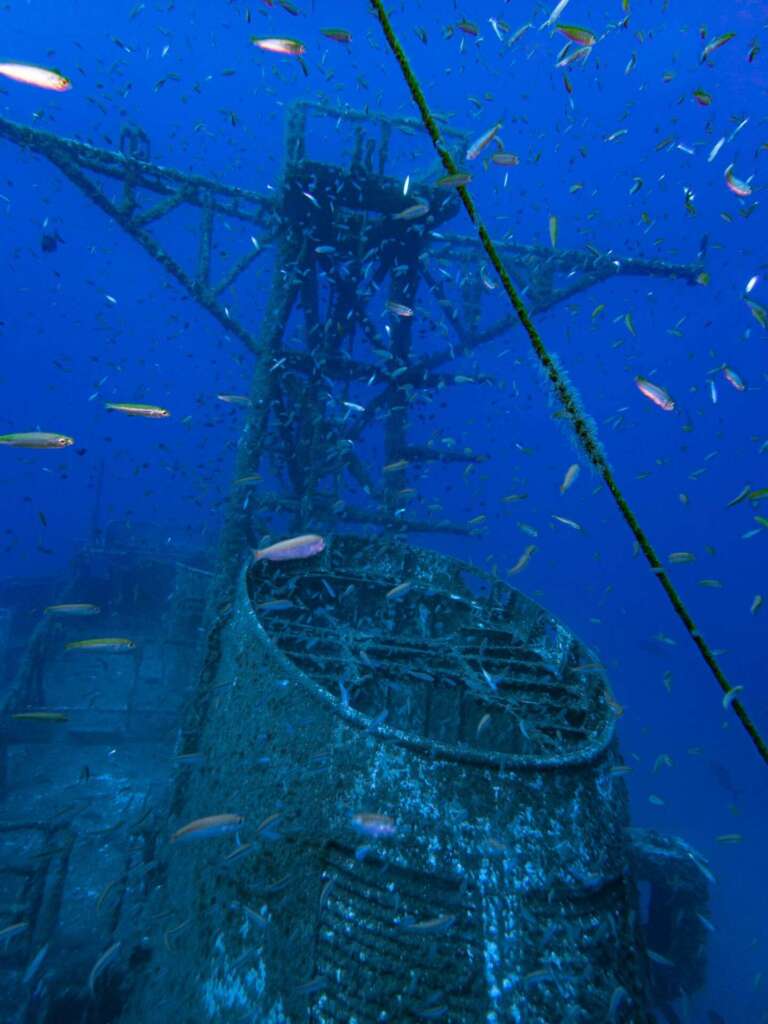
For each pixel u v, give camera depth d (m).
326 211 8.12
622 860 3.41
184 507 51.03
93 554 14.88
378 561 7.09
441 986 2.87
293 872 3.29
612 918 3.19
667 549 57.66
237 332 8.55
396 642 5.44
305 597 6.32
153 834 5.50
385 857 3.12
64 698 9.95
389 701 5.72
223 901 3.54
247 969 3.22
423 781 3.24
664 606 44.34
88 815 6.96
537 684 4.72
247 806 3.65
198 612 9.82
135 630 13.29
